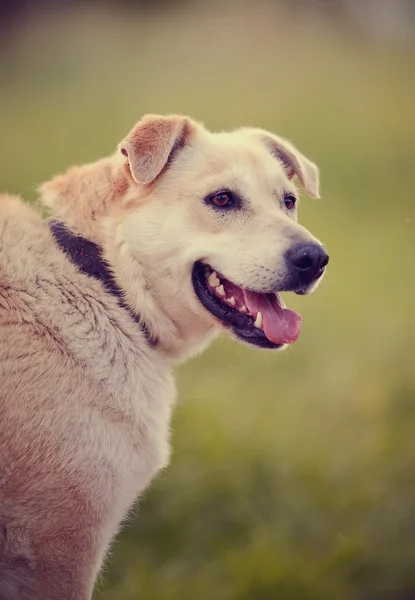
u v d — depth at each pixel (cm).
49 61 1586
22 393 310
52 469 310
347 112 1309
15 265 329
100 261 348
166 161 352
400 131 1234
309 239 353
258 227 357
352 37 1780
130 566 416
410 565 411
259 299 361
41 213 360
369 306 766
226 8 1862
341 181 1092
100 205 355
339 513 454
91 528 320
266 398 600
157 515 444
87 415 318
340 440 531
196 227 355
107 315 340
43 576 317
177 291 354
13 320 318
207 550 430
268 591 393
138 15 1838
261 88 1422
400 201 1044
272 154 422
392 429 522
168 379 363
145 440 336
